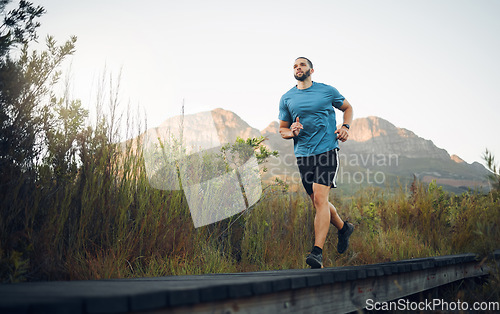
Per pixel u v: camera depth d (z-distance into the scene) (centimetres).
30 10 312
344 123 411
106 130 346
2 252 248
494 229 376
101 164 336
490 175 343
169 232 372
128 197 354
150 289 132
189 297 133
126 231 344
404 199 684
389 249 575
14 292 131
